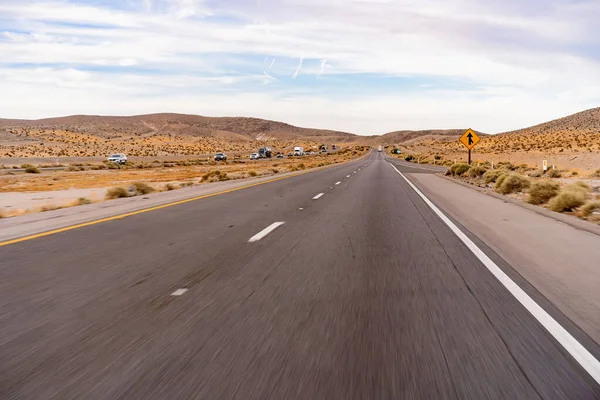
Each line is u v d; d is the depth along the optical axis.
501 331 4.41
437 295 5.56
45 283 5.95
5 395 3.15
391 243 8.91
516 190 20.97
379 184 26.23
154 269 6.71
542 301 5.41
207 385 3.28
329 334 4.24
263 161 91.50
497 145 138.50
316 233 9.96
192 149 166.38
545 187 16.91
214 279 6.18
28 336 4.19
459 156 100.19
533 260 7.60
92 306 5.04
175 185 29.44
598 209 13.98
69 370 3.51
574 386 3.36
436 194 20.11
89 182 36.59
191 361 3.66
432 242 9.07
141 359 3.69
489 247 8.63
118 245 8.48
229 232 9.98
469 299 5.42
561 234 10.12
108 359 3.70
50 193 27.52
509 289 5.87
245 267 6.87
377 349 3.92
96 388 3.24
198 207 14.62
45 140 150.88
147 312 4.84
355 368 3.56
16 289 5.69
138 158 97.00
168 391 3.19
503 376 3.48
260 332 4.27
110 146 152.88
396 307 5.07
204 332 4.27
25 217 12.21
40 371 3.50
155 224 11.07
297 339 4.11
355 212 13.72
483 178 30.17
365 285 5.94
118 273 6.46
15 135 154.62
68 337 4.16
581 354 3.92
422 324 4.55
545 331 4.44
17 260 7.27
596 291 5.89
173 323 4.51
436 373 3.50
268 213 13.27
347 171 44.31
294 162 83.94
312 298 5.36
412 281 6.18
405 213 13.62
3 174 47.09
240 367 3.55
